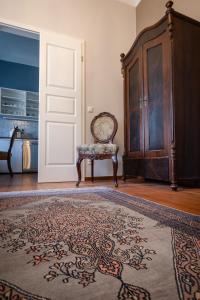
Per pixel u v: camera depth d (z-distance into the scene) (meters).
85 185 2.57
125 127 3.01
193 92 2.32
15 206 1.40
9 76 5.84
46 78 2.99
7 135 5.70
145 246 0.77
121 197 1.72
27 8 2.99
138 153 2.68
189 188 2.28
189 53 2.33
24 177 3.91
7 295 0.50
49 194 1.86
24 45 4.98
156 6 3.32
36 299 0.49
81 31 3.30
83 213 1.22
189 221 1.07
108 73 3.46
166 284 0.54
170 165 2.15
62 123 3.05
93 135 3.06
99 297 0.49
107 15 3.53
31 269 0.62
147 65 2.58
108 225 1.01
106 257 0.69
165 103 2.28
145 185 2.54
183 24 2.31
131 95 2.91
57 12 3.16
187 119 2.25
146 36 2.59
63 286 0.54
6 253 0.72
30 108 6.15
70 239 0.84
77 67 3.19
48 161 2.93
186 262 0.65
